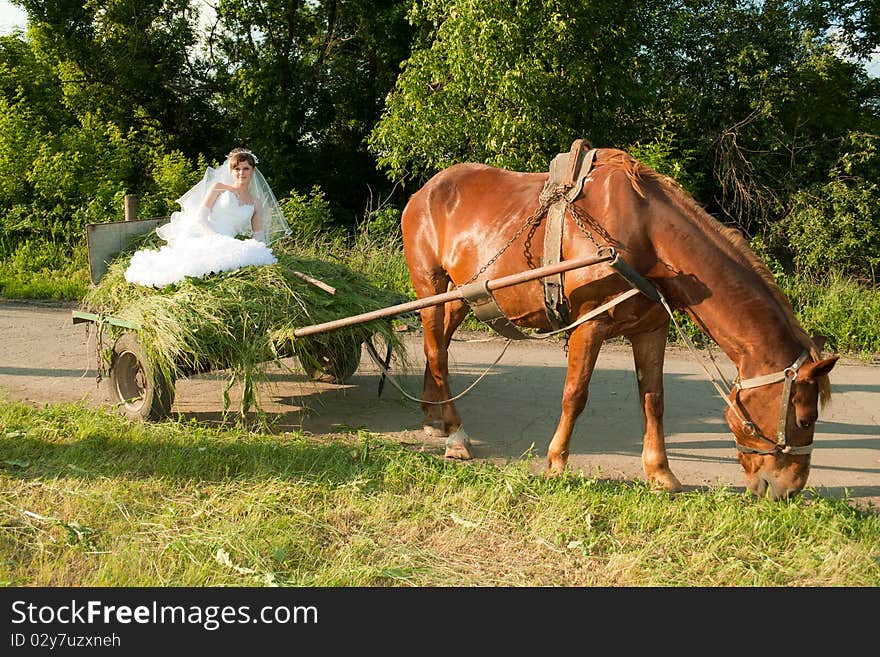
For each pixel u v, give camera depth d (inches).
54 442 204.5
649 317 178.1
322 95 783.7
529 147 508.7
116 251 260.1
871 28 622.2
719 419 257.3
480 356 347.3
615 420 253.3
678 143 599.2
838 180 561.6
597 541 157.1
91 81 804.6
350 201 804.6
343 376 282.2
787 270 575.2
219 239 232.7
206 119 840.9
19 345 344.5
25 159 606.2
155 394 221.3
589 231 171.9
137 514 163.8
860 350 372.5
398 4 722.8
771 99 584.7
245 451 197.8
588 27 508.4
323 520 165.3
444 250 210.8
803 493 189.8
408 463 193.2
